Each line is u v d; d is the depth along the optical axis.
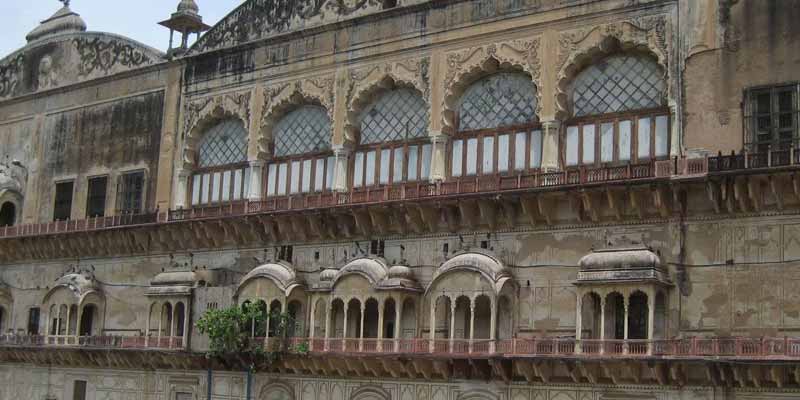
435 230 28.75
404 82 30.42
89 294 36.56
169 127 36.34
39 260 39.56
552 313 26.23
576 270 26.06
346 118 31.52
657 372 23.78
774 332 23.09
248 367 30.78
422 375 27.91
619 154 26.53
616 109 26.83
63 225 37.94
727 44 24.73
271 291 30.80
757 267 23.56
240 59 34.69
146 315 35.28
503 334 26.86
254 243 32.75
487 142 28.86
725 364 22.86
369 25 31.52
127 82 38.31
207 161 35.53
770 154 23.22
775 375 22.41
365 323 29.59
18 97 42.25
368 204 29.31
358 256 30.22
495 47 28.70
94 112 39.25
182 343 32.66
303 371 30.41
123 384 35.22
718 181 23.83
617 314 25.12
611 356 24.08
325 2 32.78
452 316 27.00
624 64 26.91
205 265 34.00
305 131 33.03
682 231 24.66
